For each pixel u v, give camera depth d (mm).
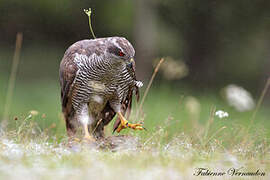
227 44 33500
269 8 32000
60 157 8125
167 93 25891
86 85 10797
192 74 32844
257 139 10438
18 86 25922
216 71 33750
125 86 11062
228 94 13789
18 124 10406
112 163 7570
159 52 30266
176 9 31328
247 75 33312
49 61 31203
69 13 30688
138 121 11641
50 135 11211
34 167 7320
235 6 32000
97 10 30312
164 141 10625
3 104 21062
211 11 32000
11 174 6820
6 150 8523
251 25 32781
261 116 20266
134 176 6836
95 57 10500
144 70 29469
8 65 29859
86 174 6742
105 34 31516
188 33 32938
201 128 11516
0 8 30812
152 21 29969
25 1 29922
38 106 21734
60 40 32562
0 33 31688
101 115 11555
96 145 9633
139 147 9273
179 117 14266
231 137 11023
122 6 29922
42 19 31438
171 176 6945
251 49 33219
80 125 11000
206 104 22969
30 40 32156
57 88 26656
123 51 10156
